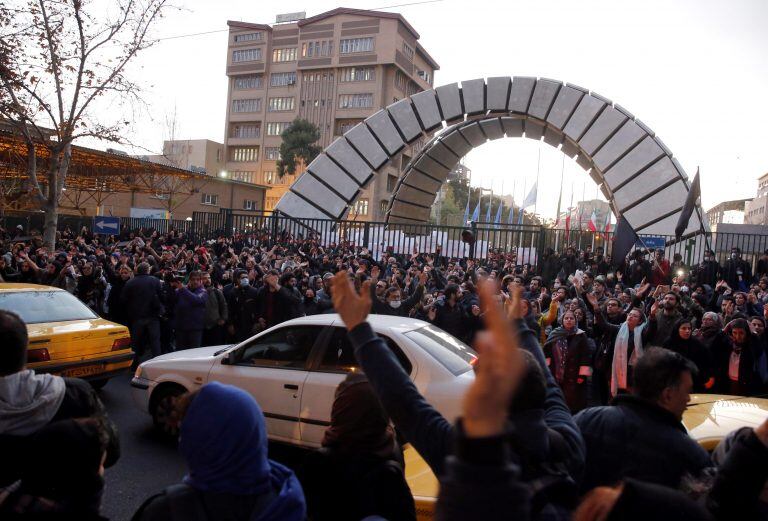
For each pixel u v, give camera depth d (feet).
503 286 32.86
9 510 5.31
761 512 4.92
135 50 40.68
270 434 17.03
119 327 23.12
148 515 5.33
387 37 226.99
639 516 4.05
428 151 89.04
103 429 5.88
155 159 178.60
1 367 7.57
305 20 241.35
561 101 66.23
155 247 67.21
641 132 62.80
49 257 38.55
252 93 255.70
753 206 258.78
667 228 60.54
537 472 5.22
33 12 37.52
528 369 5.52
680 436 7.06
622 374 20.84
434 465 5.15
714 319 21.53
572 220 138.82
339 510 6.49
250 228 72.38
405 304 27.50
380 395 5.53
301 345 17.38
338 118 236.43
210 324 28.12
